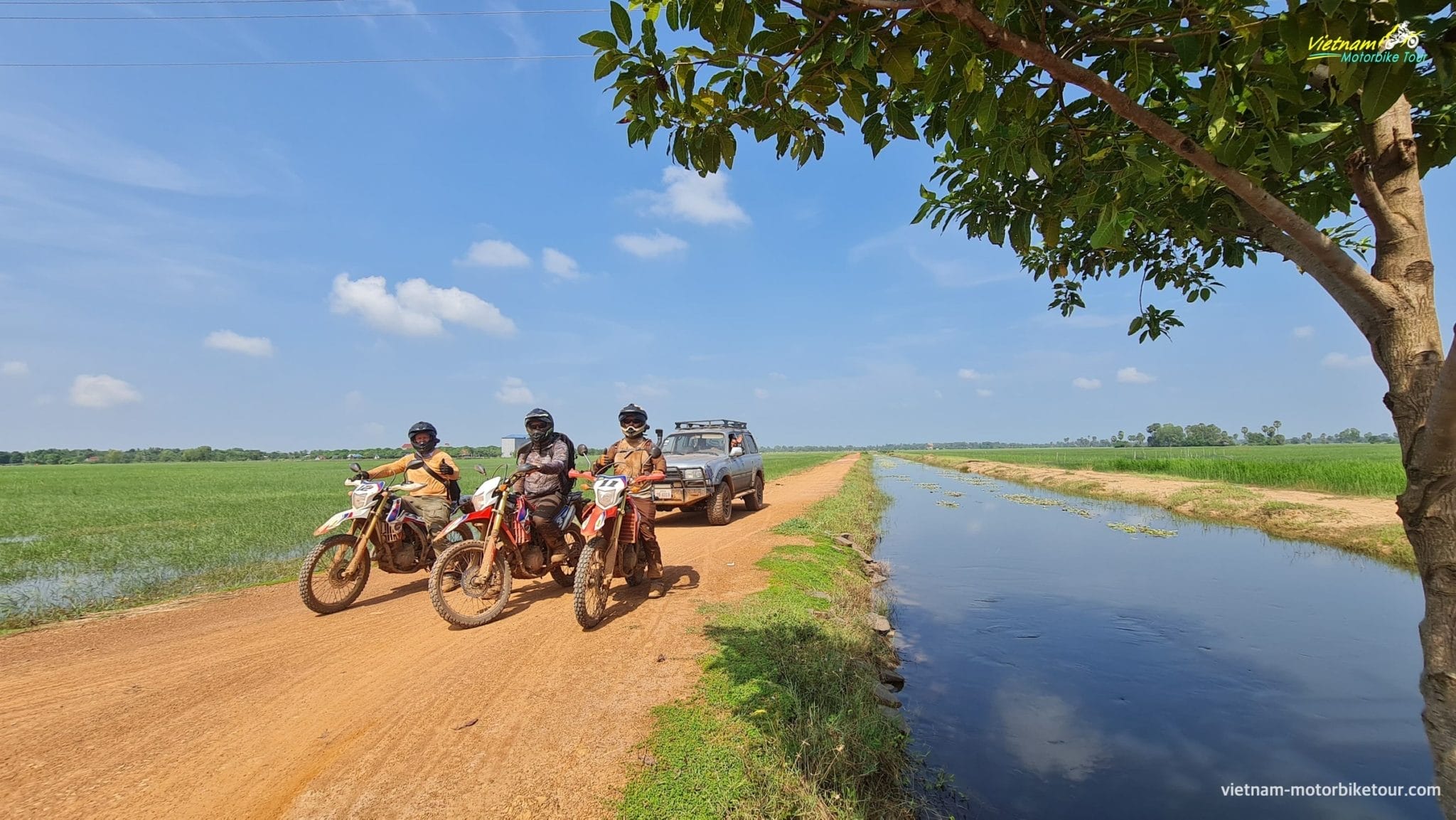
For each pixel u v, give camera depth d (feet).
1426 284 5.66
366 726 11.71
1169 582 28.73
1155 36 6.71
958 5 5.58
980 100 6.54
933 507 62.80
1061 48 6.81
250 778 9.95
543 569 19.86
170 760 10.52
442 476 22.11
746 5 6.29
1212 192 8.34
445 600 17.51
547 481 19.54
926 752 13.23
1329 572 30.58
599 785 9.75
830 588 23.29
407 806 9.22
